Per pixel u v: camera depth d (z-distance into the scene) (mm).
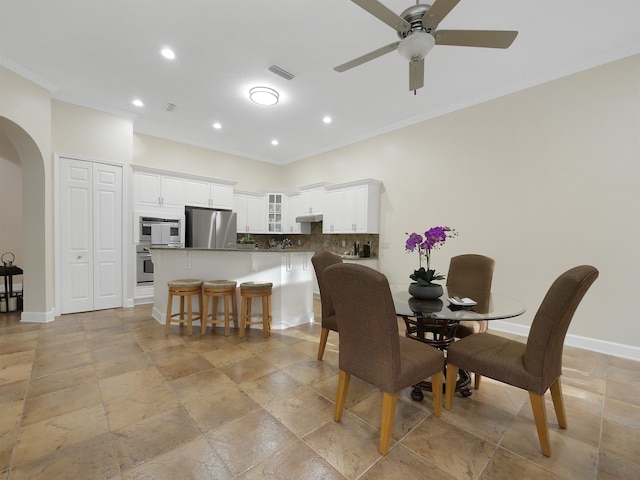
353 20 2422
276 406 1921
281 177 7000
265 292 3232
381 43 2699
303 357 2703
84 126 3965
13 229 4719
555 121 3131
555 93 3129
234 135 5215
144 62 3043
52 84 3486
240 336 3205
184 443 1564
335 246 5809
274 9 2311
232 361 2594
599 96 2877
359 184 4801
